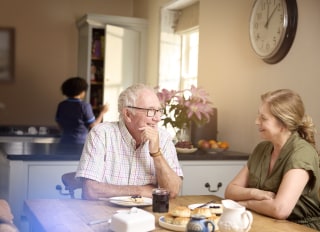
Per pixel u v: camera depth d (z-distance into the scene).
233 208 1.58
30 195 2.99
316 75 2.88
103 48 5.80
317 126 2.87
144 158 2.31
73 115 4.65
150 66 5.72
